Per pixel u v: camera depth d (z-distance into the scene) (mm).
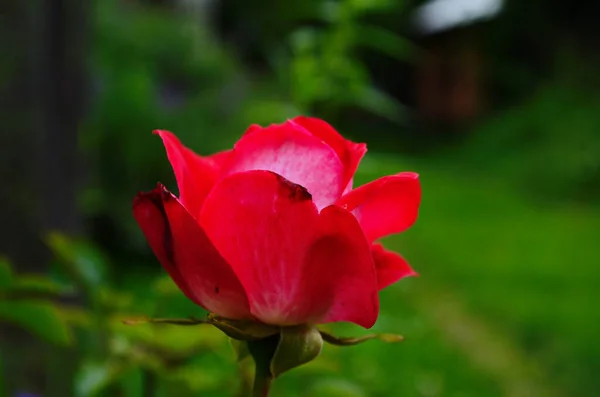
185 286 310
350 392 481
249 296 308
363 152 316
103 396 521
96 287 467
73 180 1065
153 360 457
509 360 1762
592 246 3053
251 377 458
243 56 4695
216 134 2152
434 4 8305
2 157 964
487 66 8164
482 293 2297
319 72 774
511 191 4680
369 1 784
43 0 1029
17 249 972
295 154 314
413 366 1638
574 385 1597
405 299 2121
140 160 2066
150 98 2072
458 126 8336
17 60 975
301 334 310
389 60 7742
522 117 5871
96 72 1927
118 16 2209
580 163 4555
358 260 300
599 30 6250
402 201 322
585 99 5449
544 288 2359
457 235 3287
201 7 3184
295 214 299
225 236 305
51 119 1033
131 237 2115
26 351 861
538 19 7141
